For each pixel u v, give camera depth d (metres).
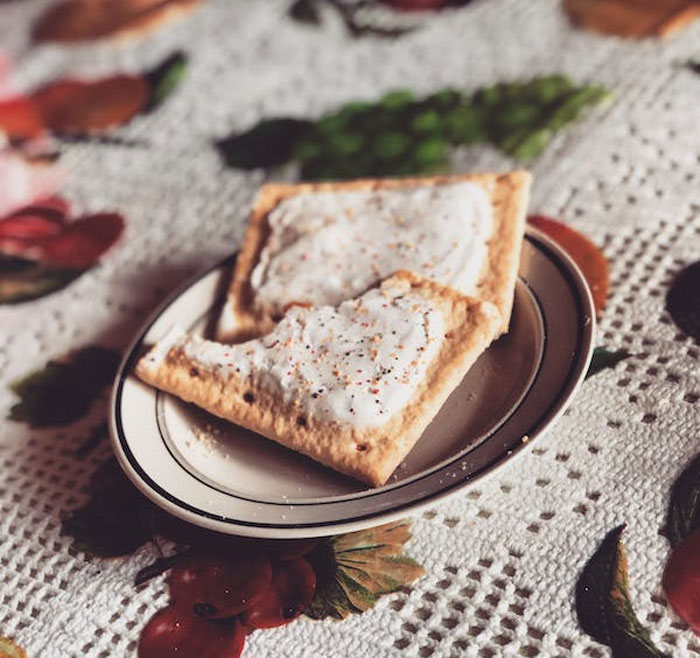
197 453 0.39
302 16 0.63
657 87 0.51
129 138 0.58
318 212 0.44
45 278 0.51
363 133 0.53
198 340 0.40
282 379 0.38
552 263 0.40
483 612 0.34
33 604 0.37
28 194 0.56
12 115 0.61
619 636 0.33
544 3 0.59
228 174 0.54
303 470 0.37
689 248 0.43
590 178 0.47
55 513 0.40
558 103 0.52
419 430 0.36
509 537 0.35
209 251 0.50
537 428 0.35
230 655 0.34
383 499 0.35
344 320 0.39
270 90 0.58
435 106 0.54
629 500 0.35
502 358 0.39
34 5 0.71
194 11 0.66
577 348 0.37
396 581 0.35
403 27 0.60
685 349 0.39
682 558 0.34
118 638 0.36
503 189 0.43
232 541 0.37
